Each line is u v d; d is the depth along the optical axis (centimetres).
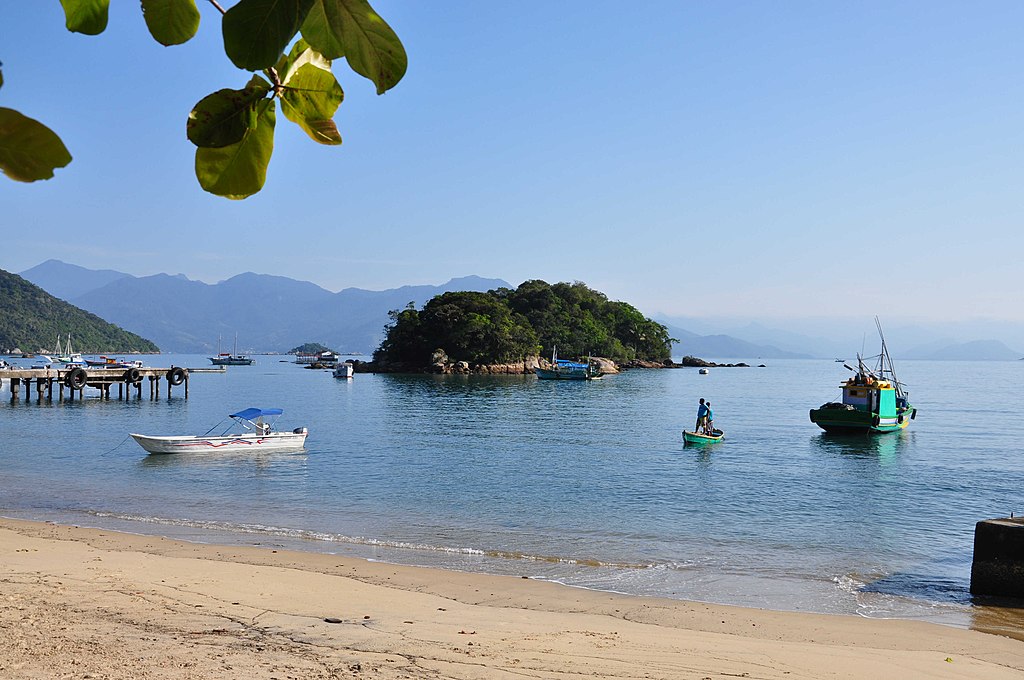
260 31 110
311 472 3269
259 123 125
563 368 12419
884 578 1689
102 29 118
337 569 1652
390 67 117
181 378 7775
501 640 1143
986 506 2592
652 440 4538
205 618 1189
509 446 4228
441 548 1927
